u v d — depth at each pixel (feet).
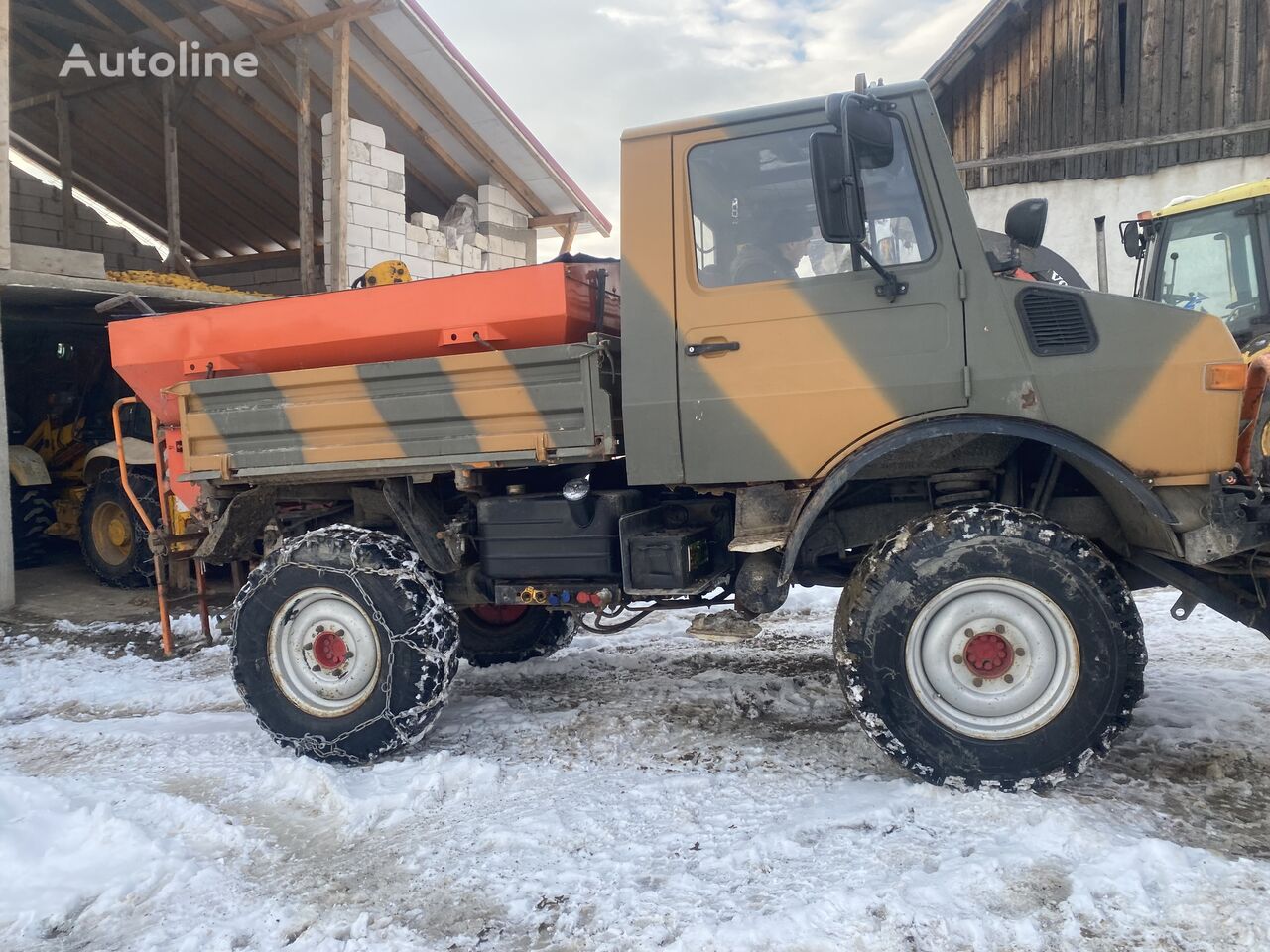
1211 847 9.25
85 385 32.81
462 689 16.52
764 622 20.84
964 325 10.64
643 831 10.28
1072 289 10.48
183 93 37.14
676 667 17.35
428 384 12.52
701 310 11.49
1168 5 38.83
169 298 29.25
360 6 30.66
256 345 13.64
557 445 11.93
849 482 12.18
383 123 36.65
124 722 15.87
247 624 13.26
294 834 10.86
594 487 13.51
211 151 41.55
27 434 33.83
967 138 42.52
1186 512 10.26
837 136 9.87
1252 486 10.09
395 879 9.60
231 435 13.71
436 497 14.16
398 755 13.08
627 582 12.17
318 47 33.04
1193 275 23.04
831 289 11.07
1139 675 10.21
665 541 11.98
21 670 19.90
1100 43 39.88
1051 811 9.72
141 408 28.09
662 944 8.07
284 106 36.68
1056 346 10.44
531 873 9.46
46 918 9.07
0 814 11.34
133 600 26.63
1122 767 11.35
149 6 33.78
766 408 11.24
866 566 10.88
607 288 13.30
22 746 14.87
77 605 26.21
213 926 8.82
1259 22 37.50
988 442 11.37
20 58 38.34
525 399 12.01
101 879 9.84
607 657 18.22
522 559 12.94
